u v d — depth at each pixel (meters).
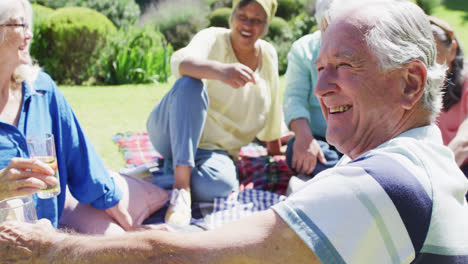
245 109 3.29
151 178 3.29
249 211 2.92
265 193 3.18
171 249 1.03
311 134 3.32
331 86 1.21
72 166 2.26
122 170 3.38
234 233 1.00
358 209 0.96
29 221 1.43
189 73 2.91
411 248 0.98
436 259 1.00
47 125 2.11
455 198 1.07
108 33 8.53
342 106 1.27
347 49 1.17
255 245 0.98
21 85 2.05
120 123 5.34
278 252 0.97
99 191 2.30
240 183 3.51
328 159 3.31
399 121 1.20
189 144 2.87
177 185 2.91
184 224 2.70
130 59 8.45
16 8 1.83
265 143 4.44
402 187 0.98
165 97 3.01
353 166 1.04
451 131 2.73
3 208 1.38
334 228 0.95
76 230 2.36
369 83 1.17
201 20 11.37
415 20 1.16
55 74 8.31
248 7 3.09
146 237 1.07
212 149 3.21
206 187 2.98
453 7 12.30
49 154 1.84
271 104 3.61
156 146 3.25
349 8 1.21
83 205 2.46
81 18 8.35
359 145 1.27
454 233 1.02
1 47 1.83
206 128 3.23
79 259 1.12
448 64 2.51
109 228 2.38
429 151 1.12
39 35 8.29
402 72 1.16
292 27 10.14
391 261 0.97
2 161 1.92
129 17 10.88
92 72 8.41
